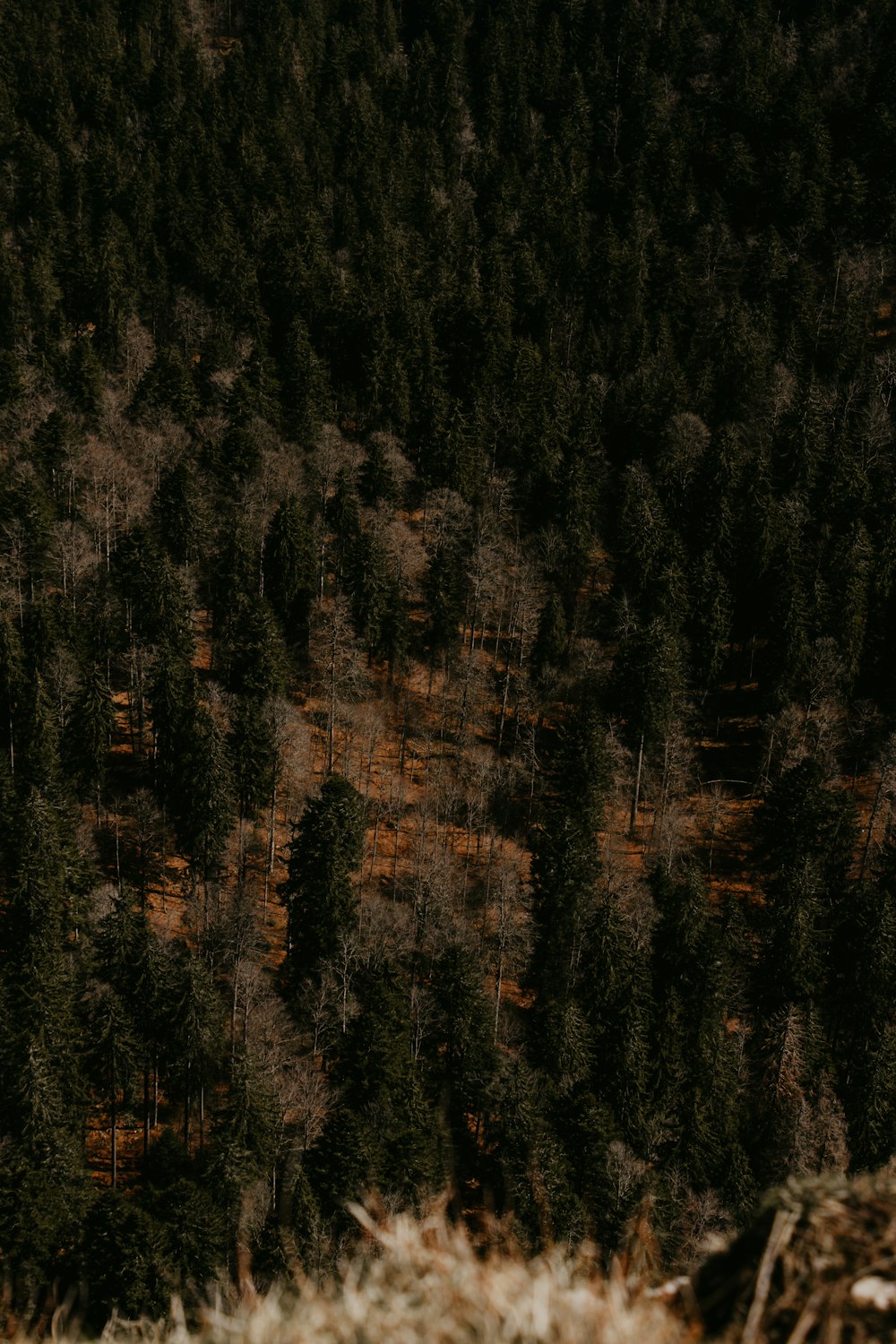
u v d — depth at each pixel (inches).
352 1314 257.1
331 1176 1854.1
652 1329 249.8
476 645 3959.2
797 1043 2379.4
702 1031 2423.7
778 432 4586.6
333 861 2605.8
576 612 4055.1
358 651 3592.5
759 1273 264.2
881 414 4596.5
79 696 3100.4
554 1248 284.2
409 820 3324.3
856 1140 2267.5
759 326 5187.0
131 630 3597.4
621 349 5132.9
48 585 3693.4
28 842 2512.3
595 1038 2412.6
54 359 4662.9
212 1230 1720.0
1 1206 1736.0
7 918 2509.8
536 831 3267.7
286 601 3742.6
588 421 4658.0
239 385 4451.3
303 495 4170.8
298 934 2667.3
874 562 3720.5
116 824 3152.1
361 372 4913.9
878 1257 260.7
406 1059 2207.2
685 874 2797.7
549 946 2746.1
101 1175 2299.5
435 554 3973.9
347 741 3420.3
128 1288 1595.7
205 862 2918.3
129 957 2358.5
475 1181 2151.8
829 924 2783.0
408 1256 271.9
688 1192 2075.5
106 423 4315.9
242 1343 268.2
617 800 3316.9
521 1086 2084.2
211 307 5334.6
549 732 3627.0
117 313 4953.3
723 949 2554.1
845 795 3043.8
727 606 3725.4
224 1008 2618.1
